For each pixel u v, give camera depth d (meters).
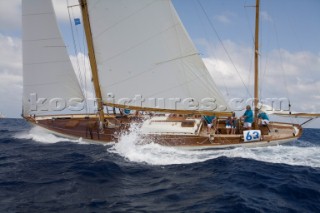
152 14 15.87
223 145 15.38
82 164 13.00
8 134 23.53
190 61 16.03
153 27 16.03
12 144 17.89
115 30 16.47
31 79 18.62
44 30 18.11
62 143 17.44
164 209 8.76
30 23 18.02
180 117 17.36
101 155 14.59
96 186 10.56
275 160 14.11
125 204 9.08
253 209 8.71
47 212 8.41
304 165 13.48
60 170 12.29
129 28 16.30
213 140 15.37
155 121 16.58
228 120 16.41
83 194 9.80
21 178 11.31
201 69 16.03
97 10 16.44
